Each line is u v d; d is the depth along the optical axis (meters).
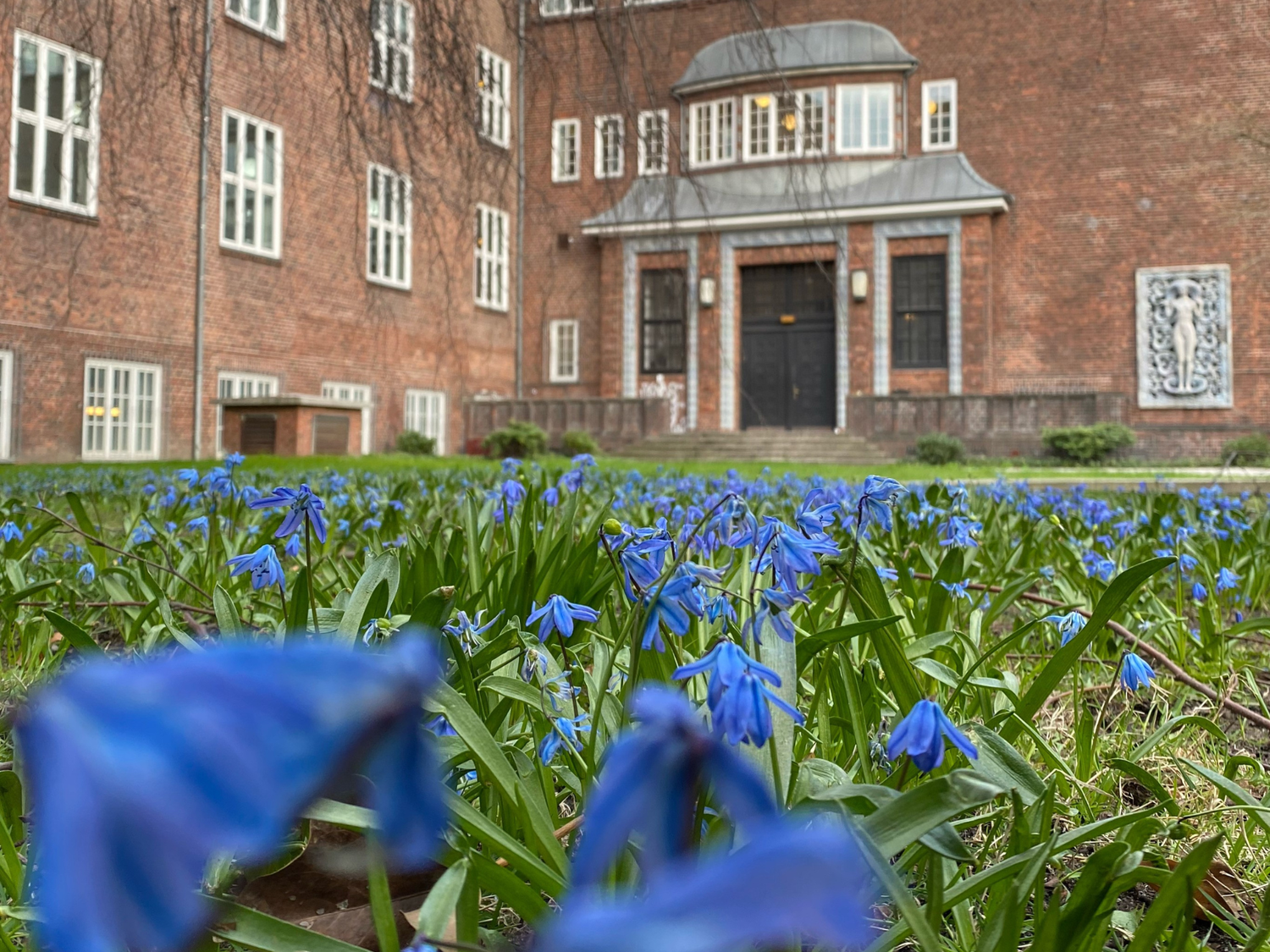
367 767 0.24
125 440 19.73
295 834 1.42
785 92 6.98
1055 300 26.84
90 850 0.19
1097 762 2.35
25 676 2.77
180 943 0.20
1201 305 25.77
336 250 24.72
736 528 1.92
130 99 7.92
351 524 4.57
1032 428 25.78
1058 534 4.92
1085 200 26.64
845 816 0.98
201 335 21.02
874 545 3.91
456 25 7.06
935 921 1.16
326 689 0.23
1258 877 1.78
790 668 1.39
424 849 0.26
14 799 1.58
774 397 28.86
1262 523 6.00
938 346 27.23
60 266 18.38
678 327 29.09
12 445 17.72
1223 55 25.58
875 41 27.55
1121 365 26.34
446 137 7.42
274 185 22.83
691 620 2.26
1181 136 25.89
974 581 3.96
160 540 4.02
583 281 30.59
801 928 0.20
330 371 24.55
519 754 1.52
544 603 2.65
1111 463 24.77
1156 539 5.18
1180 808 2.11
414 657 0.25
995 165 27.33
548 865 1.42
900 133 27.70
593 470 8.20
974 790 0.96
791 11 28.72
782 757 1.29
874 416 26.73
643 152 7.67
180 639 2.06
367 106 7.41
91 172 18.80
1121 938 1.57
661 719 0.32
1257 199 25.33
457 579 2.69
